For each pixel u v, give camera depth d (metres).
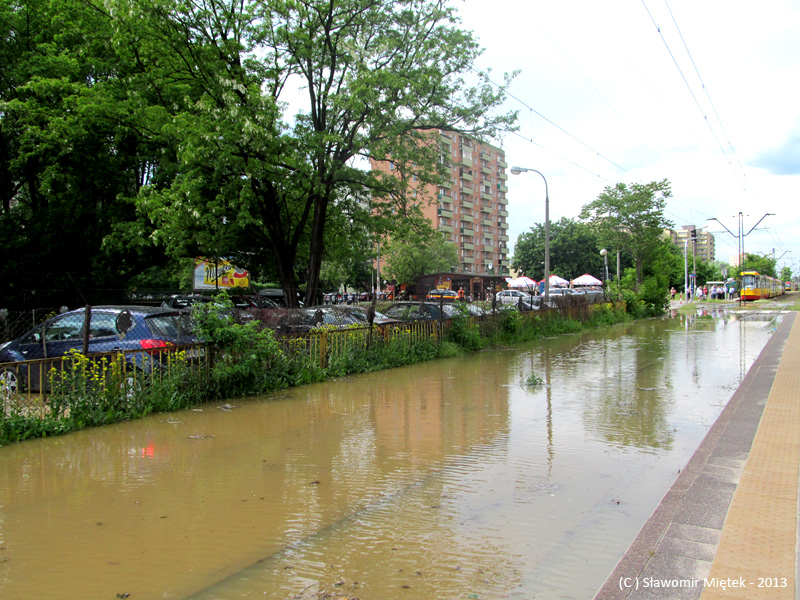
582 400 8.74
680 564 3.33
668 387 9.76
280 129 14.73
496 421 7.39
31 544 3.78
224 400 8.92
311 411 8.10
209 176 15.16
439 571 3.35
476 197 93.31
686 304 51.12
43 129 17.09
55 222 18.11
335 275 50.62
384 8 16.28
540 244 75.94
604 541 3.75
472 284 48.44
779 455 5.39
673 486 4.73
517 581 3.22
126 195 19.45
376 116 14.89
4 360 9.34
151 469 5.43
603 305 27.66
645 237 34.78
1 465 5.61
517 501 4.50
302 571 3.37
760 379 9.95
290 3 14.58
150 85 16.30
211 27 14.80
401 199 18.34
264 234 17.61
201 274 22.45
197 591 3.15
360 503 4.49
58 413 6.97
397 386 10.23
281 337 10.38
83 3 16.30
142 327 8.42
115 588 3.19
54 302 18.31
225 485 4.95
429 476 5.15
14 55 17.94
